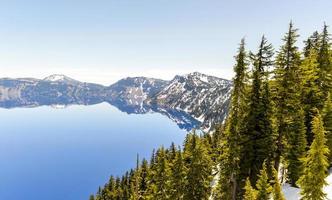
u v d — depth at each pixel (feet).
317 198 94.32
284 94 122.93
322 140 94.27
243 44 116.37
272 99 126.62
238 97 118.32
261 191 97.30
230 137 120.88
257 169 125.18
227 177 132.46
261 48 121.19
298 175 129.49
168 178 165.07
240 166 126.62
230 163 122.83
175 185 147.54
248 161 125.39
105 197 337.31
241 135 122.72
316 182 94.38
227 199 131.54
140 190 258.98
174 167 149.38
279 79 122.52
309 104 143.64
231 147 120.98
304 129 132.57
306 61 140.15
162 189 171.12
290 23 120.47
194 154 136.77
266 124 122.21
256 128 123.65
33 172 645.92
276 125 125.49
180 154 149.48
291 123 129.29
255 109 122.21
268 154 123.65
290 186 130.93
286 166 133.80
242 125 123.34
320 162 93.61
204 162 136.56
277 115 124.88
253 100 122.62
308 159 96.37
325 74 151.33
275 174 95.25
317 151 94.12
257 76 121.49
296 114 132.26
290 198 118.01
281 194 91.91
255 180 126.11
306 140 139.74
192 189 134.51
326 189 113.29
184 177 143.95
